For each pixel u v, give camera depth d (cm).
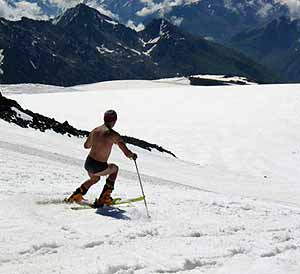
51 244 625
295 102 6825
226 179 3209
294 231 851
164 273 566
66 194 964
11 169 1274
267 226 869
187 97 8038
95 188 1193
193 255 630
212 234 766
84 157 2761
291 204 2312
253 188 2970
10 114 3481
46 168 1459
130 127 6366
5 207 775
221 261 627
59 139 3334
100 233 696
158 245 667
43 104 8269
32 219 730
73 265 561
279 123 6028
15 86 17800
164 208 936
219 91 8238
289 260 657
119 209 869
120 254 613
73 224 730
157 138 5775
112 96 8706
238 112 6706
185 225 800
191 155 5088
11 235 641
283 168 4503
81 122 6925
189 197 1139
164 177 2592
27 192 934
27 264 555
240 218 923
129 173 2045
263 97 7331
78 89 19762
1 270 533
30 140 2866
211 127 6094
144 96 8488
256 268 611
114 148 3438
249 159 4822
